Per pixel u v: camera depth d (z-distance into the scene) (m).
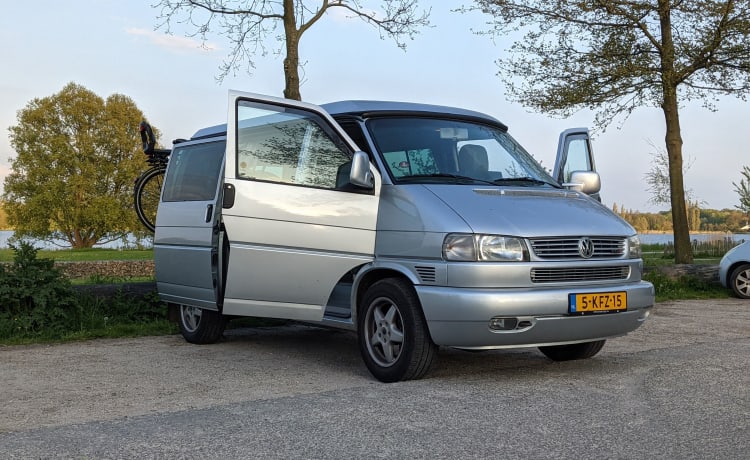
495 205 5.31
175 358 6.50
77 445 3.66
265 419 4.13
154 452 3.53
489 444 3.63
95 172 64.50
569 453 3.48
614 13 14.52
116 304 8.68
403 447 3.59
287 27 10.17
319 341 7.61
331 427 3.95
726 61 14.45
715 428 3.89
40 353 6.79
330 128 5.88
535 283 5.05
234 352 6.85
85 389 5.16
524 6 15.22
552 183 6.33
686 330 8.16
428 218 5.21
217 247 6.61
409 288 5.25
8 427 4.12
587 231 5.32
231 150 5.68
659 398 4.60
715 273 13.03
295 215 5.77
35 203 63.31
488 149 6.30
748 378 5.22
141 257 32.25
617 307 5.30
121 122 66.69
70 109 65.44
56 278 8.12
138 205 8.98
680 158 15.12
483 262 4.95
